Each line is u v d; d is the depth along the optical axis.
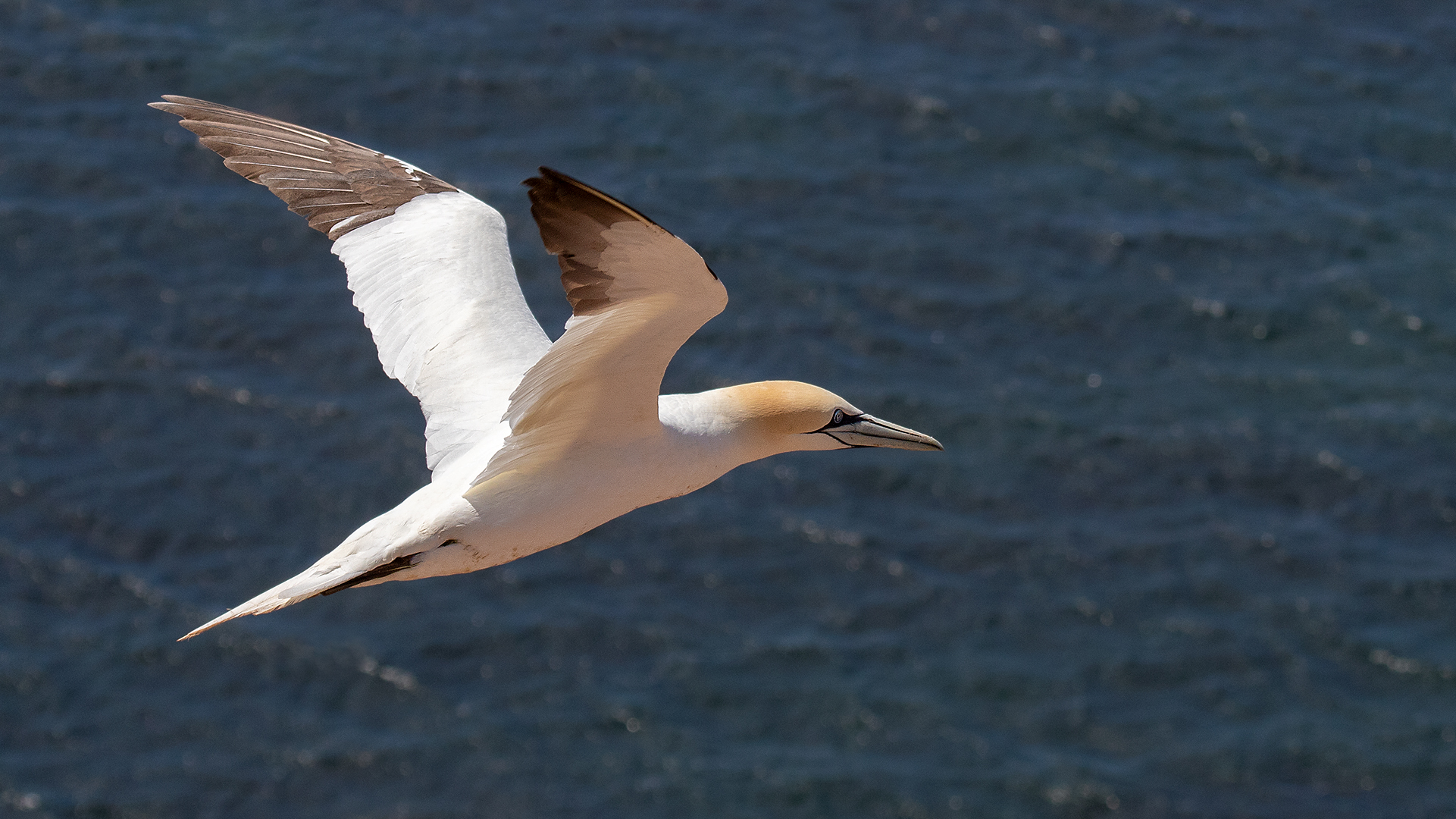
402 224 12.70
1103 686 31.17
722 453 11.69
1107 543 33.56
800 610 32.19
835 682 30.97
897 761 29.78
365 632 31.67
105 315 36.34
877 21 44.69
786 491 34.31
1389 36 45.06
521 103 41.53
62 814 28.33
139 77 41.31
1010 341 37.25
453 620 31.89
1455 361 37.09
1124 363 37.00
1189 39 44.69
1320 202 40.62
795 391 12.07
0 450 33.81
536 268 37.34
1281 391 36.50
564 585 32.50
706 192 39.72
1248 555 33.34
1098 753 30.05
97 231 37.94
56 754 29.23
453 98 41.47
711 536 33.38
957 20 44.84
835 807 29.03
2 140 39.53
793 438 12.12
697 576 32.69
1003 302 38.00
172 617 31.42
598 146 40.59
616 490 11.12
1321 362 37.16
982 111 42.25
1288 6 45.94
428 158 39.84
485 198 38.72
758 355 36.28
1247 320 37.91
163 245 37.88
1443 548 33.56
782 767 29.56
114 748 29.44
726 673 31.03
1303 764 29.80
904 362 36.50
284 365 35.84
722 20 44.22
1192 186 40.94
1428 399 36.31
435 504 11.01
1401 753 29.95
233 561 32.38
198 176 39.50
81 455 33.91
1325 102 43.09
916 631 31.97
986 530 33.69
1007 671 31.25
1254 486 34.66
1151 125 42.19
